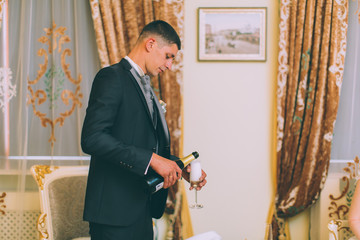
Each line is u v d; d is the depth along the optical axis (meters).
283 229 2.59
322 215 2.55
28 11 2.54
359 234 1.58
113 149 1.25
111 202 1.37
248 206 2.68
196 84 2.66
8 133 2.58
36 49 2.59
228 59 2.63
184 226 2.62
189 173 1.71
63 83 2.57
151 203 1.58
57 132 2.56
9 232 2.59
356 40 2.52
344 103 2.57
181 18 2.53
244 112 2.66
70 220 2.07
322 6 2.48
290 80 2.52
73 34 2.59
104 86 1.34
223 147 2.67
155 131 1.47
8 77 2.58
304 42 2.49
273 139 2.65
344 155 2.57
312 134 2.51
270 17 2.62
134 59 1.50
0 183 2.59
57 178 2.03
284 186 2.56
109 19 2.50
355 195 1.73
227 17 2.62
